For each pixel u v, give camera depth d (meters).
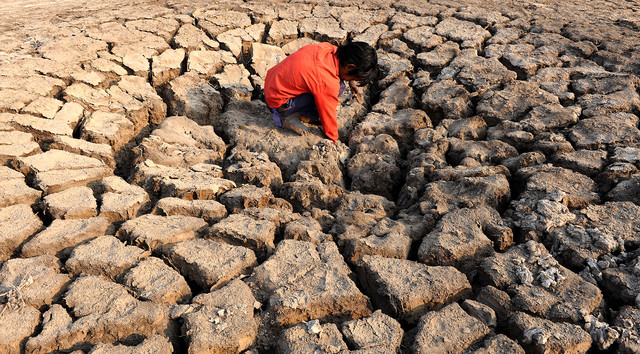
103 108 3.49
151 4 5.35
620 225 2.40
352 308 2.09
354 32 4.71
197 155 3.14
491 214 2.53
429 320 1.99
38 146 2.96
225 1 5.36
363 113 3.80
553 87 3.66
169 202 2.59
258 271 2.22
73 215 2.46
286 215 2.63
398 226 2.52
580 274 2.23
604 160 2.88
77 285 2.09
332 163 3.12
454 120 3.46
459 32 4.61
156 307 2.00
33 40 4.23
